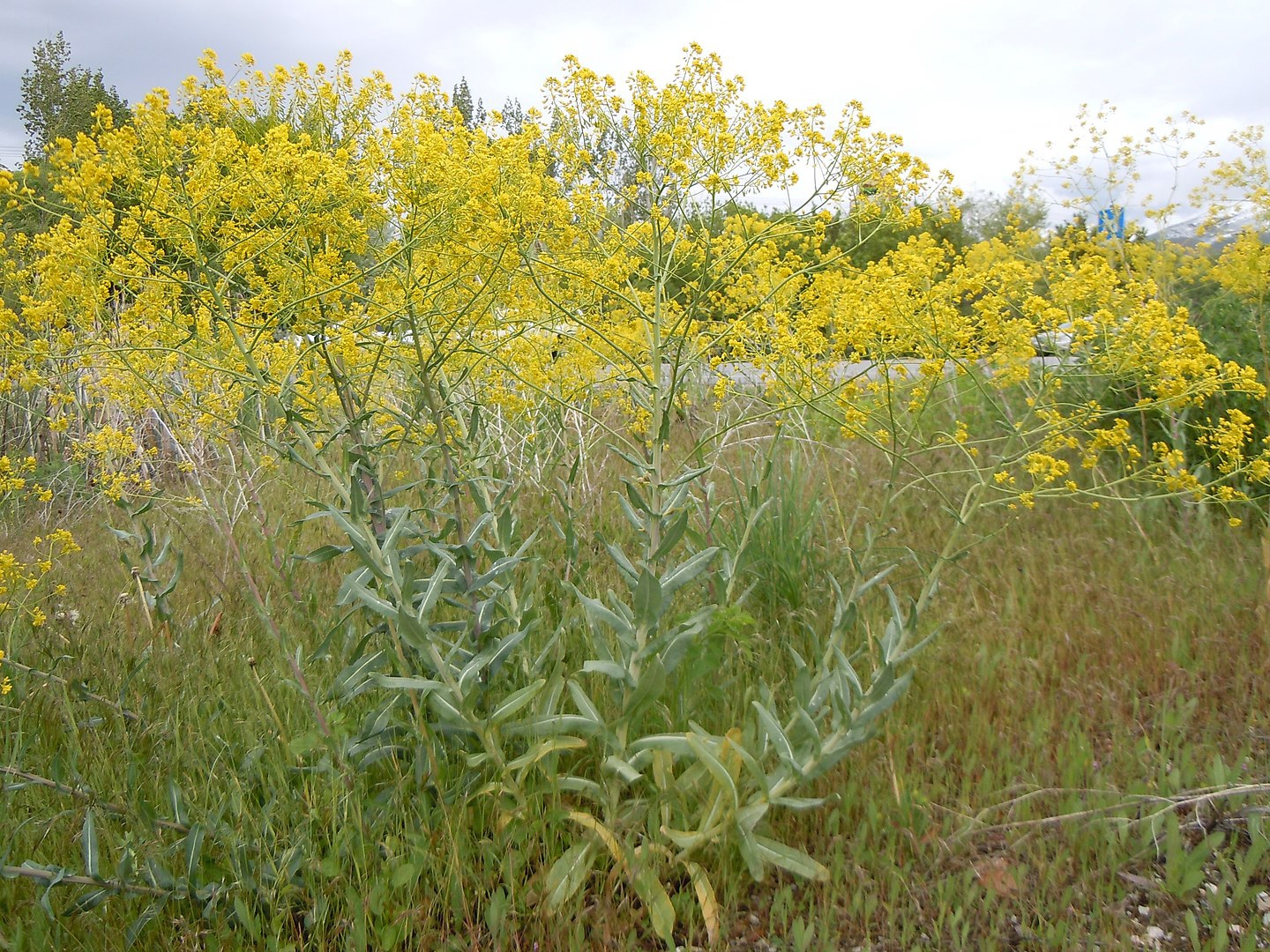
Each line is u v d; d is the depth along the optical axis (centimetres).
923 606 243
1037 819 235
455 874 204
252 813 227
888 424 322
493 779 233
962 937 197
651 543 233
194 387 333
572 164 274
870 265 309
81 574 425
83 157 237
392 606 207
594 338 328
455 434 303
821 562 358
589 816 217
